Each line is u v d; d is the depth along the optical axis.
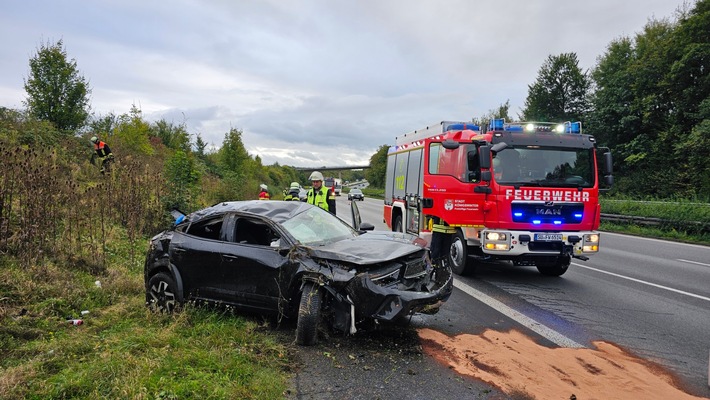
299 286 4.99
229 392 3.56
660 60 30.67
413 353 4.59
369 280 4.58
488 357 4.47
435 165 9.51
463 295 7.08
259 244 5.82
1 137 12.61
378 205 38.06
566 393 3.73
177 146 26.81
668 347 4.85
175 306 5.70
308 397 3.66
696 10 28.38
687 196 24.42
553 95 44.22
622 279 8.44
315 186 10.38
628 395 3.71
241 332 4.95
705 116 25.77
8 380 3.59
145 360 4.05
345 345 4.79
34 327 4.92
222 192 18.55
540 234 7.59
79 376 3.74
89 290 6.23
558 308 6.36
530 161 7.90
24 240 6.86
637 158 30.58
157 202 11.51
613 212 20.59
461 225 8.26
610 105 33.72
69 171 12.87
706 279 8.48
